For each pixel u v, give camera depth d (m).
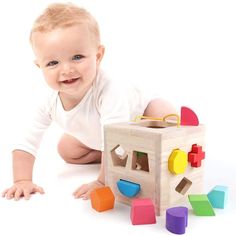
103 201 1.03
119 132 1.07
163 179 1.00
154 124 1.17
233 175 1.32
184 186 1.09
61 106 1.33
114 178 1.10
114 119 1.23
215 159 1.50
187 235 0.89
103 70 1.32
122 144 1.07
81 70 1.17
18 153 1.31
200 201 0.99
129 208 1.06
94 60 1.21
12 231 0.93
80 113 1.32
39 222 0.98
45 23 1.16
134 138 1.03
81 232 0.92
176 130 1.02
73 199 1.14
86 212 1.04
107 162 1.12
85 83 1.20
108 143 1.10
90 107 1.31
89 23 1.20
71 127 1.37
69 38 1.14
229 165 1.43
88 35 1.18
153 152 0.99
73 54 1.15
